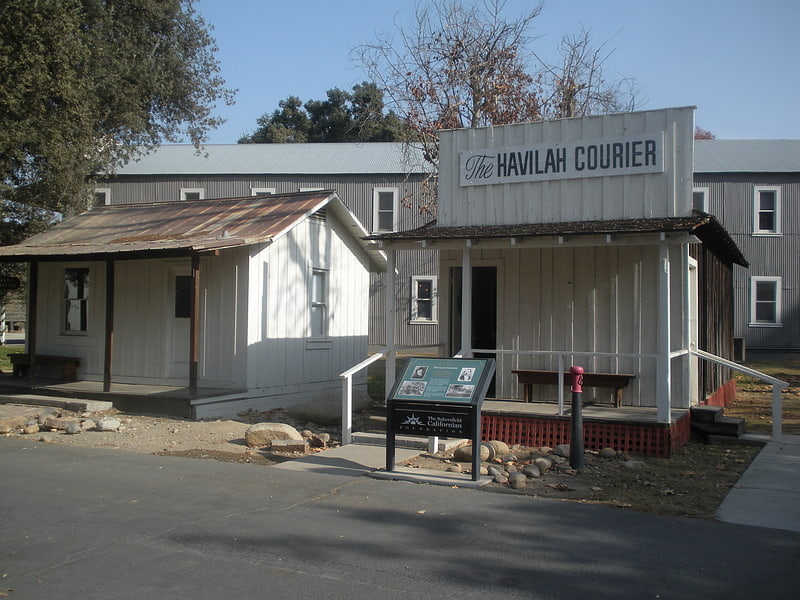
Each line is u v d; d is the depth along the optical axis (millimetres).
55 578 5383
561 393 10680
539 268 12180
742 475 8945
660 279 10062
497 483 8562
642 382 11484
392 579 5379
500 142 12680
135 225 17359
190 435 11891
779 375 23156
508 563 5738
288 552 5992
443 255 12969
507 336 12367
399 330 33812
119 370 15977
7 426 12469
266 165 35188
